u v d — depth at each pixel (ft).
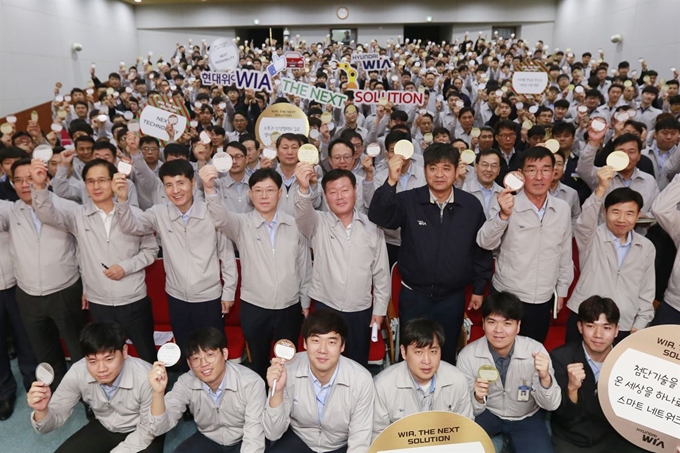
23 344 8.90
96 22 38.11
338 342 6.03
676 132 12.49
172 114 12.31
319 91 12.57
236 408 6.63
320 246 7.86
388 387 6.60
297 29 45.96
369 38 45.70
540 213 8.01
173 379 9.36
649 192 10.73
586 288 8.09
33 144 13.99
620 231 7.58
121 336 6.47
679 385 5.45
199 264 8.06
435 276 7.70
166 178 7.73
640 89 22.41
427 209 7.69
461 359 7.34
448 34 46.42
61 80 33.09
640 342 5.58
